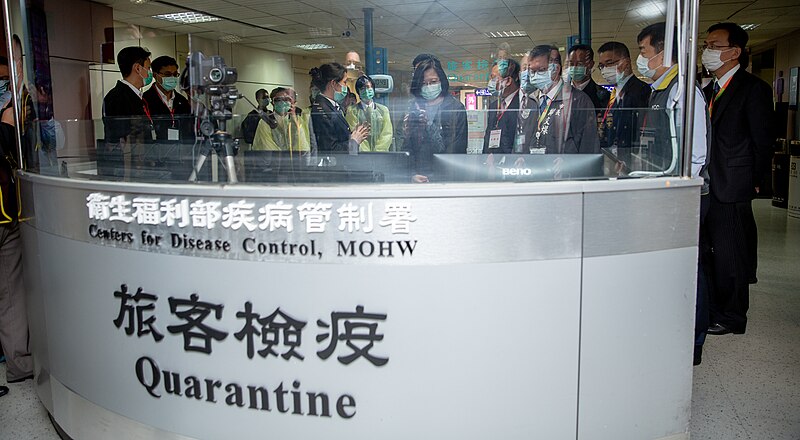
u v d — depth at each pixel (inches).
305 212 71.4
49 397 100.2
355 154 77.2
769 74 499.5
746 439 92.4
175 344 79.1
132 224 80.2
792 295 169.3
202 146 78.4
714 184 137.6
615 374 76.7
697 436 93.4
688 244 79.1
